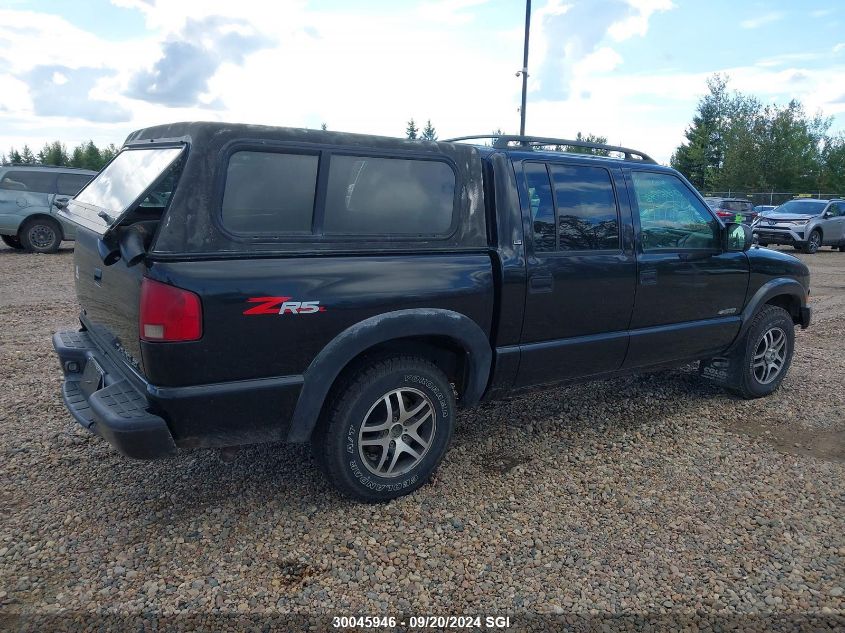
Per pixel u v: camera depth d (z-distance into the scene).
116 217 2.87
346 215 3.18
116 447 2.84
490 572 2.92
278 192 3.00
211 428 2.92
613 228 4.19
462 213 3.56
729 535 3.25
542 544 3.14
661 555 3.08
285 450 4.10
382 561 2.98
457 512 3.42
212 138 2.84
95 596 2.70
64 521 3.24
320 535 3.17
